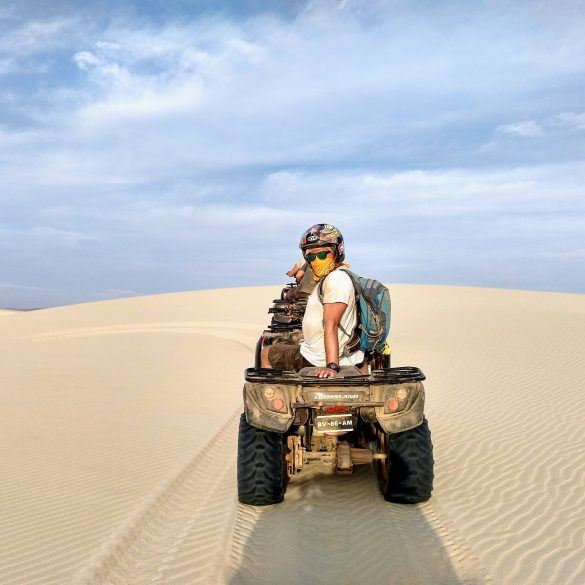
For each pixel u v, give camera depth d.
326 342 4.77
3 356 21.42
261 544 4.41
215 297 49.25
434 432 8.24
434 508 5.12
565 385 11.70
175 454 7.44
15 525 5.07
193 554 4.30
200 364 18.00
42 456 7.53
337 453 5.02
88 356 20.38
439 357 16.28
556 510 5.10
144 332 31.89
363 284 5.12
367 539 4.43
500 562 4.03
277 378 4.76
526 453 7.06
